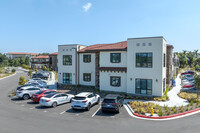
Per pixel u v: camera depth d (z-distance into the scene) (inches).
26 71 2519.7
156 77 708.0
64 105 622.5
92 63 971.9
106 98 515.5
